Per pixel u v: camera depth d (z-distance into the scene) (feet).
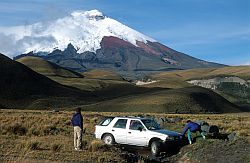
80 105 629.51
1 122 104.88
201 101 634.43
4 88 651.25
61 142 72.90
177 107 563.48
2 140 71.00
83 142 73.72
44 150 63.87
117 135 80.23
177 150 76.38
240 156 66.03
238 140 76.89
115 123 81.56
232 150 69.56
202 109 592.60
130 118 80.28
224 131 103.60
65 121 135.23
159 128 79.61
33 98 649.61
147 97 600.80
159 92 655.35
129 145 78.79
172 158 73.20
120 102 583.17
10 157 55.52
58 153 61.41
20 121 114.62
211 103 654.94
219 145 72.79
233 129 107.55
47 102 620.90
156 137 75.20
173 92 640.58
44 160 54.44
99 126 83.56
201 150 71.87
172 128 112.47
